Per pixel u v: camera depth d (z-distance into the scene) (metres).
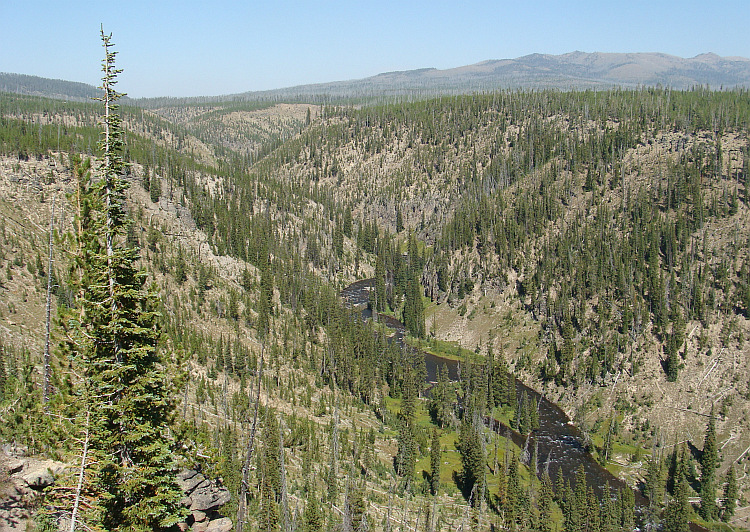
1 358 89.12
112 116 39.12
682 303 185.88
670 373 169.88
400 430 133.12
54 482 38.44
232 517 63.97
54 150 185.12
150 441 38.78
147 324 40.12
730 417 156.12
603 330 187.12
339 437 124.56
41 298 130.50
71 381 36.91
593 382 175.88
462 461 121.62
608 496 111.25
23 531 35.56
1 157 168.75
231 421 112.50
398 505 102.81
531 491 113.25
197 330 155.38
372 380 164.25
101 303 37.69
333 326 189.00
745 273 184.50
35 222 158.62
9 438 42.44
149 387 39.84
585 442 146.75
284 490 71.81
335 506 91.62
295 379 151.00
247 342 162.62
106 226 38.66
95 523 35.56
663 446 151.00
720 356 170.75
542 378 188.00
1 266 134.25
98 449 36.16
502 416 162.75
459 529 97.25
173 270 174.50
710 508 126.12
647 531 115.38
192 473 44.88
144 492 38.09
